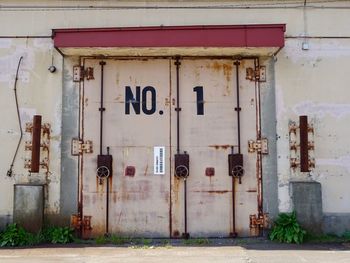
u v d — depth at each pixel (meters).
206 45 8.27
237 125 8.88
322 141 8.84
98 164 8.72
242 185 8.77
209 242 8.42
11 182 8.69
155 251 7.74
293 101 8.91
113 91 8.95
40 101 8.85
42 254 7.52
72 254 7.52
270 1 9.00
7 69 8.88
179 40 8.28
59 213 8.64
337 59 8.98
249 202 8.73
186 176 8.73
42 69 8.91
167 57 8.98
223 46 8.28
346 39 9.01
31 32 8.95
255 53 8.81
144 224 8.71
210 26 8.33
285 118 8.88
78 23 8.96
